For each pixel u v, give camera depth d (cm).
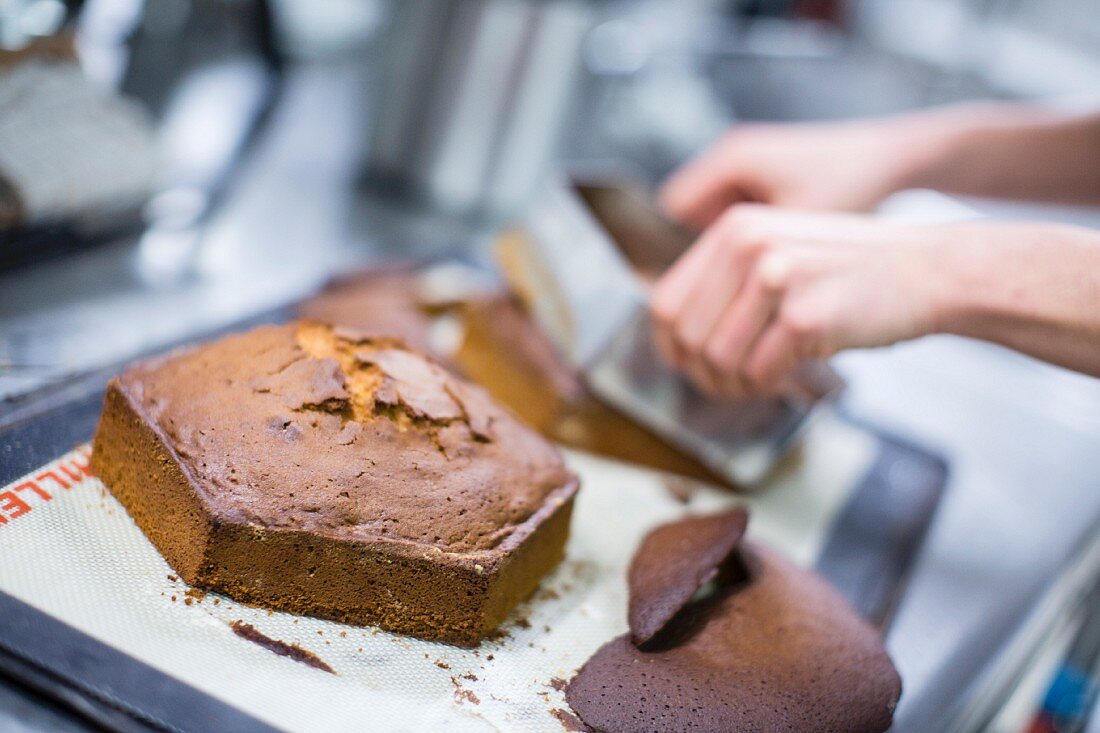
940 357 96
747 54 144
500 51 86
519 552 53
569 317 67
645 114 116
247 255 78
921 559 66
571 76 89
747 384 63
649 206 76
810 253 61
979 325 60
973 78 145
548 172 94
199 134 86
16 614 47
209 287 73
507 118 89
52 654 46
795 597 57
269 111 96
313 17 110
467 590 51
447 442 54
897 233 63
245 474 50
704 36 145
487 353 70
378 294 73
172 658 48
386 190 95
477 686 50
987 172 79
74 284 69
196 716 46
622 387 66
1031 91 139
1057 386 96
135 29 76
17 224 65
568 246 68
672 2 150
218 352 55
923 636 60
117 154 69
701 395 66
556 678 52
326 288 73
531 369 68
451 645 52
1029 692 68
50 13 69
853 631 56
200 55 85
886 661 55
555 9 86
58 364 61
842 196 76
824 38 161
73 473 54
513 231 73
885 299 60
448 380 56
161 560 51
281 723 47
